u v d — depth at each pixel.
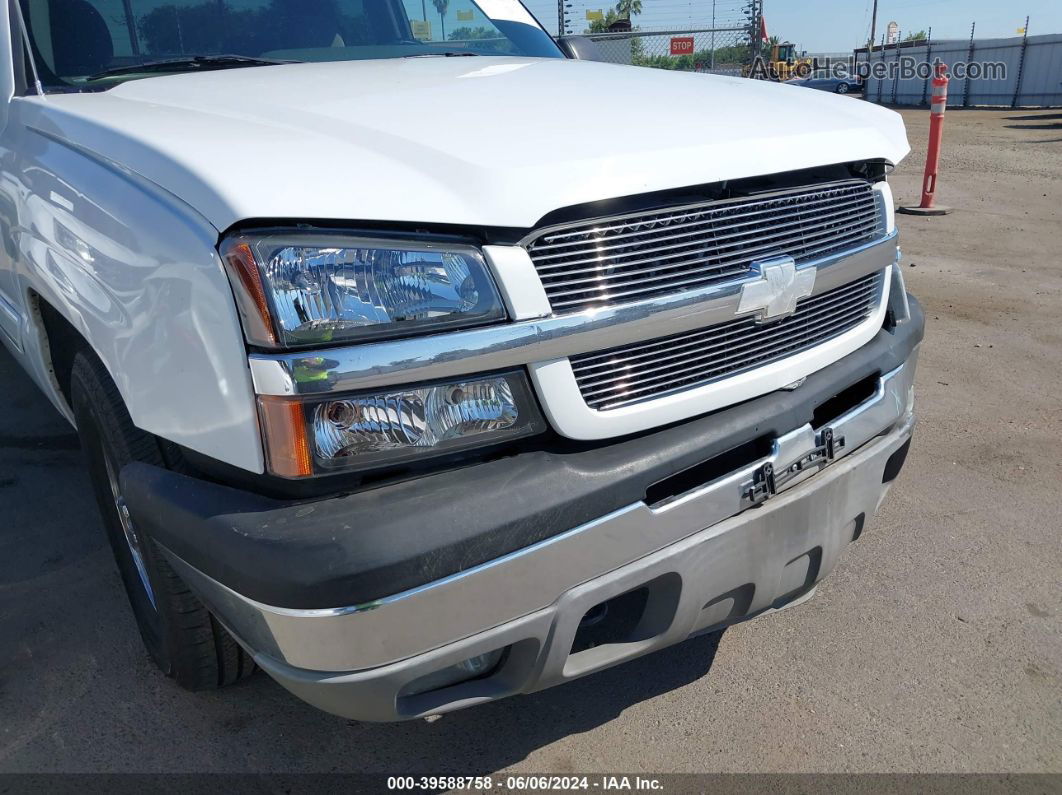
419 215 1.59
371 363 1.53
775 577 2.05
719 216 1.89
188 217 1.62
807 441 2.04
